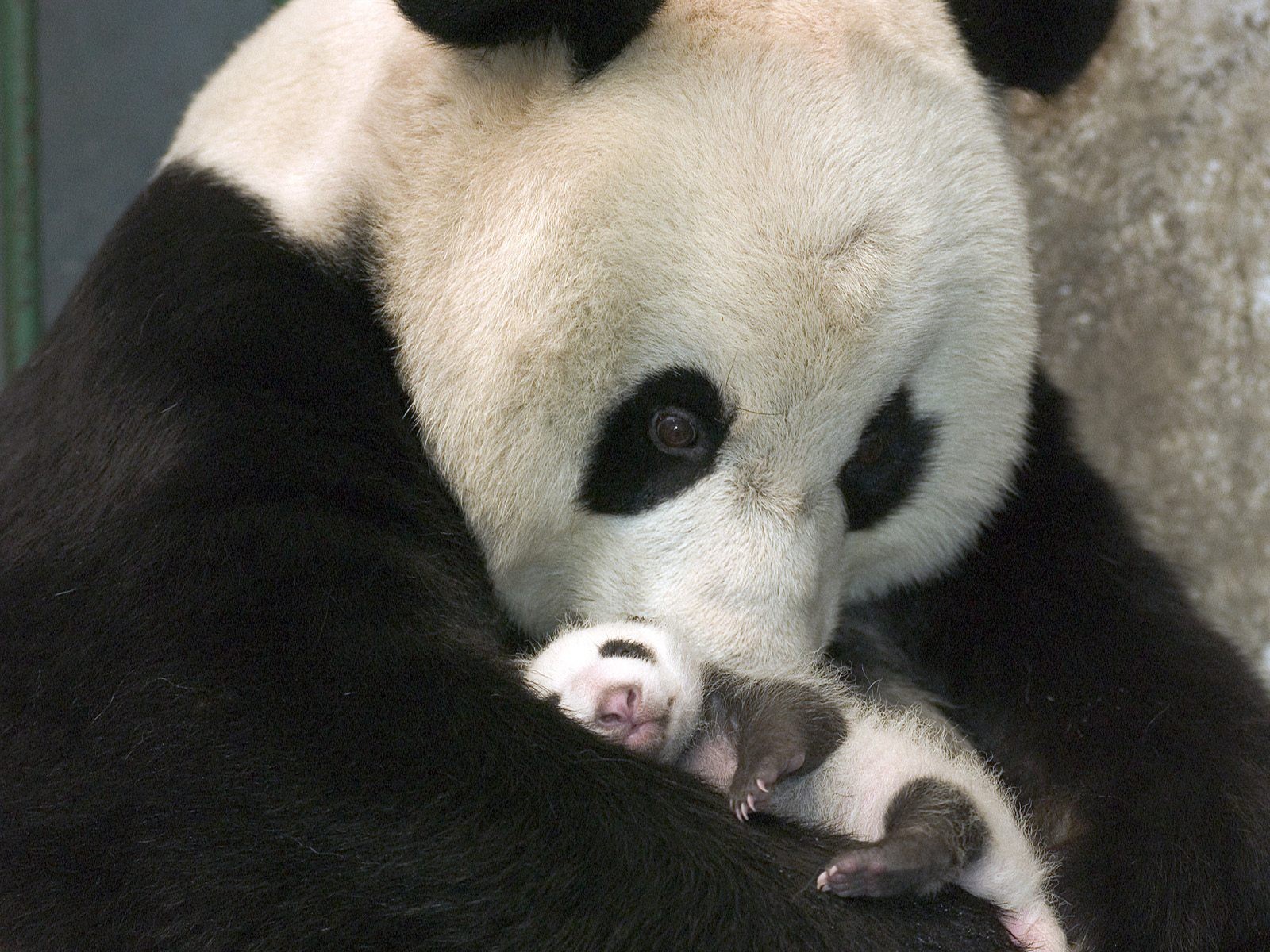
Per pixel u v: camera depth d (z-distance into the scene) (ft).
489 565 14.21
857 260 12.73
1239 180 19.15
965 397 14.17
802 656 13.69
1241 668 15.31
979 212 13.47
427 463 13.91
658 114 12.91
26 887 12.20
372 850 11.61
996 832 12.80
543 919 11.53
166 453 12.63
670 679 13.35
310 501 12.67
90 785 12.07
